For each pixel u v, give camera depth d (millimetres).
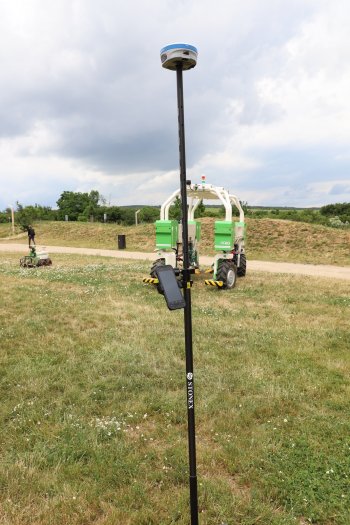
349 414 4453
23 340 6910
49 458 3633
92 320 8086
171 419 4340
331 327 7699
